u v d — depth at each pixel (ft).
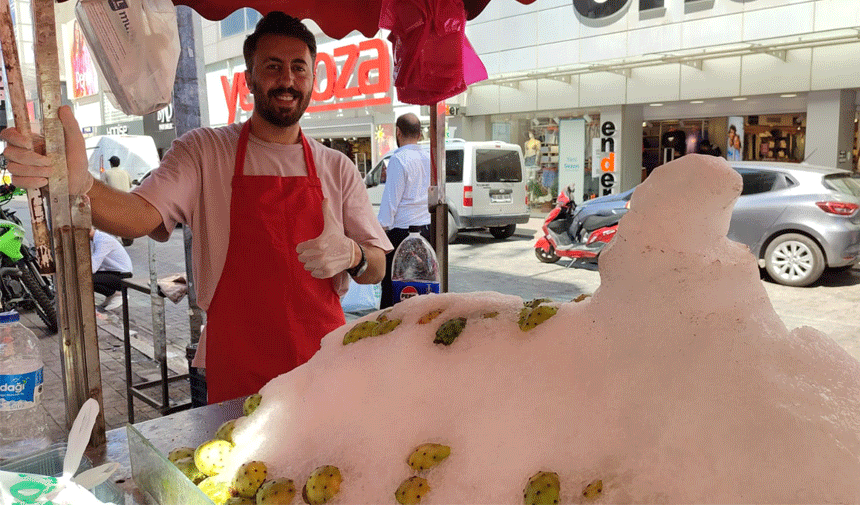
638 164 45.75
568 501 2.82
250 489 3.70
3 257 20.48
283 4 8.05
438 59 7.83
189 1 7.59
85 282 4.45
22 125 4.23
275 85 6.89
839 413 2.56
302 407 4.06
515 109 49.39
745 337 2.80
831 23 34.47
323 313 7.11
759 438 2.54
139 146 50.98
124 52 5.59
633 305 3.07
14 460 3.89
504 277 28.25
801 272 24.31
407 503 3.22
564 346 3.30
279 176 7.09
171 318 22.84
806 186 24.45
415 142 16.33
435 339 3.86
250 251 6.88
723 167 2.88
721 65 39.19
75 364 4.49
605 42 43.24
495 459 3.17
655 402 2.84
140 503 3.88
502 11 48.11
